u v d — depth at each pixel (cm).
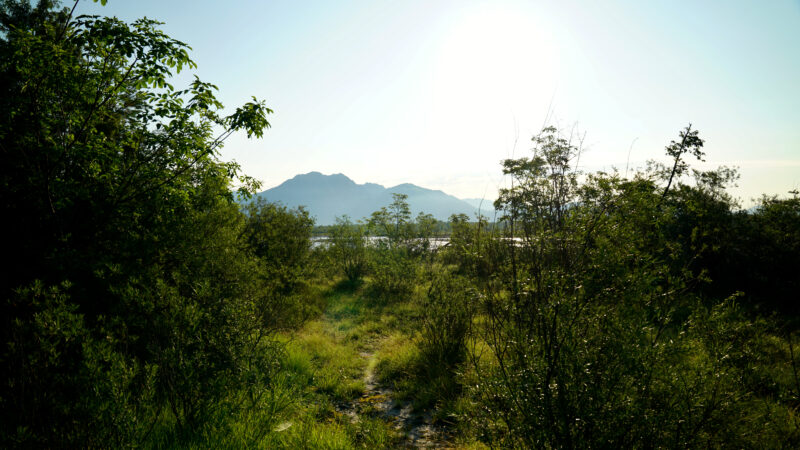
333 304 1175
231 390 390
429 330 698
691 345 259
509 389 260
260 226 1134
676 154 1074
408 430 441
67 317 294
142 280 433
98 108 489
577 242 270
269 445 349
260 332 461
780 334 525
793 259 847
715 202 1044
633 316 251
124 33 445
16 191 441
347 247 1686
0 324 346
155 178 525
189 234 541
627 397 237
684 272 265
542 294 272
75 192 454
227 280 529
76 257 433
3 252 420
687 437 238
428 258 1499
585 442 236
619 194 266
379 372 638
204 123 594
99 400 280
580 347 248
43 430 270
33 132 450
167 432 338
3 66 445
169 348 364
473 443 369
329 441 364
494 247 318
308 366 605
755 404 309
